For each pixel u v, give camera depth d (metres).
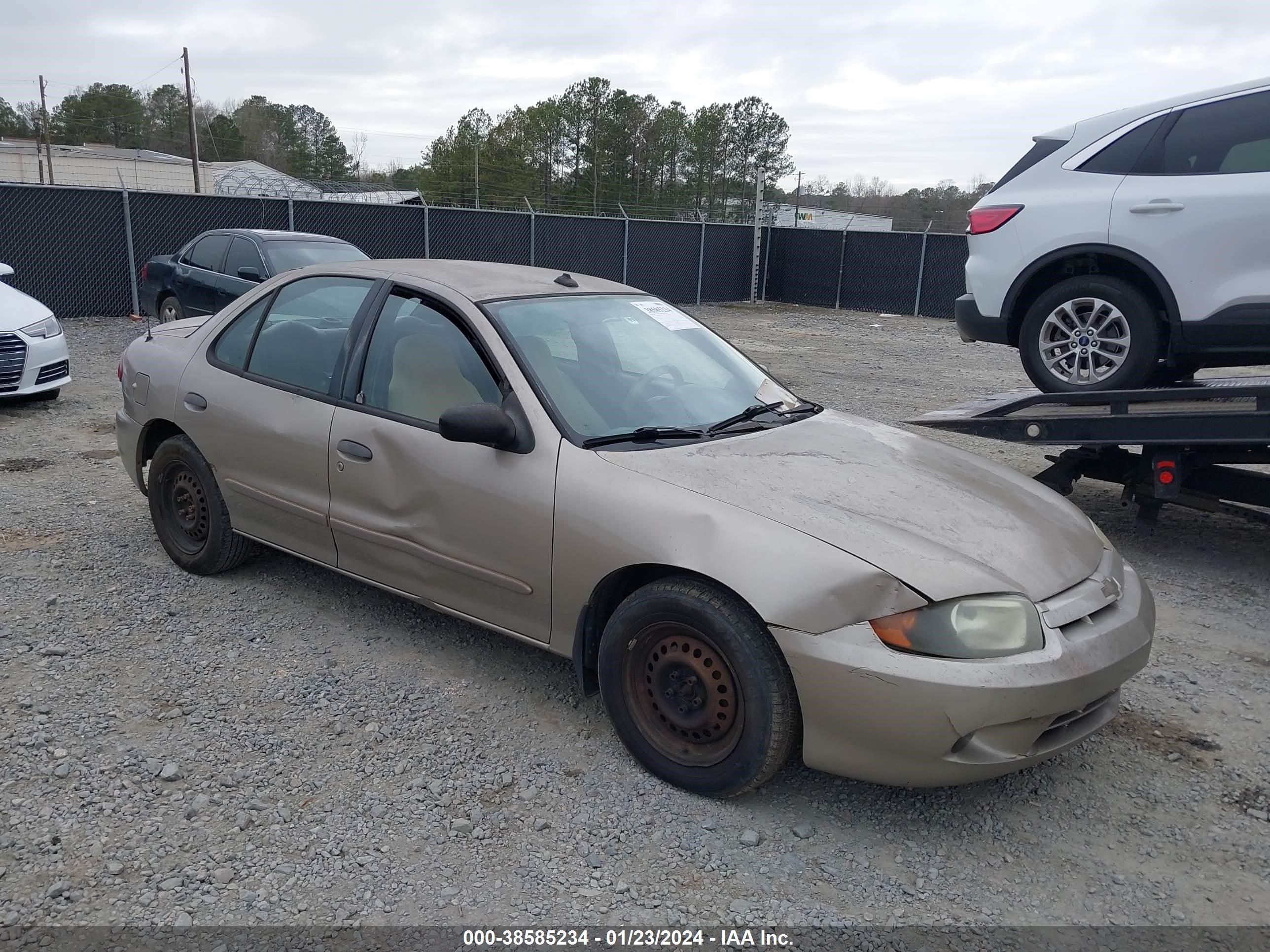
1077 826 3.11
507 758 3.36
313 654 4.08
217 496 4.63
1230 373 12.66
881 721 2.76
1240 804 3.26
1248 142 5.58
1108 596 3.13
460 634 4.32
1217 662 4.38
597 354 3.86
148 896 2.60
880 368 14.59
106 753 3.27
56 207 15.94
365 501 3.91
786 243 27.47
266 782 3.15
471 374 3.70
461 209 21.17
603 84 70.88
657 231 24.86
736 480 3.23
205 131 79.75
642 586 3.25
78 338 13.99
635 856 2.87
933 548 2.95
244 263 11.88
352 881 2.70
